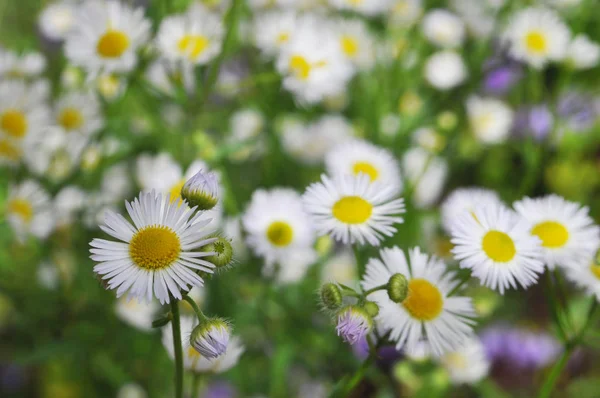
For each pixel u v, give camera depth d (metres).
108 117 0.31
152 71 0.31
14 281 0.31
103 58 0.28
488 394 0.30
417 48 0.38
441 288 0.21
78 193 0.30
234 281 0.28
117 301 0.29
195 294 0.27
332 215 0.21
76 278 0.31
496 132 0.36
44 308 0.31
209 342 0.19
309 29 0.30
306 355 0.29
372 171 0.27
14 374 0.33
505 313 0.33
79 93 0.31
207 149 0.29
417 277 0.21
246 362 0.30
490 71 0.37
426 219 0.32
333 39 0.31
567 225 0.22
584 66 0.35
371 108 0.35
